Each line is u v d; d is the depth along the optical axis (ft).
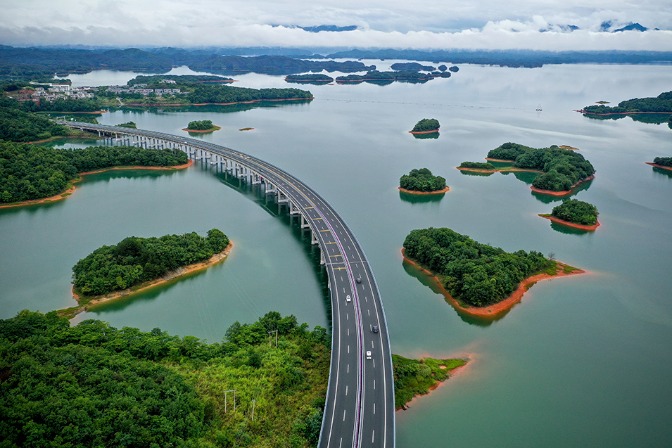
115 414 414.00
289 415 465.47
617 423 485.15
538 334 627.05
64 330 548.31
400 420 480.23
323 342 577.43
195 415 442.91
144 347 534.37
